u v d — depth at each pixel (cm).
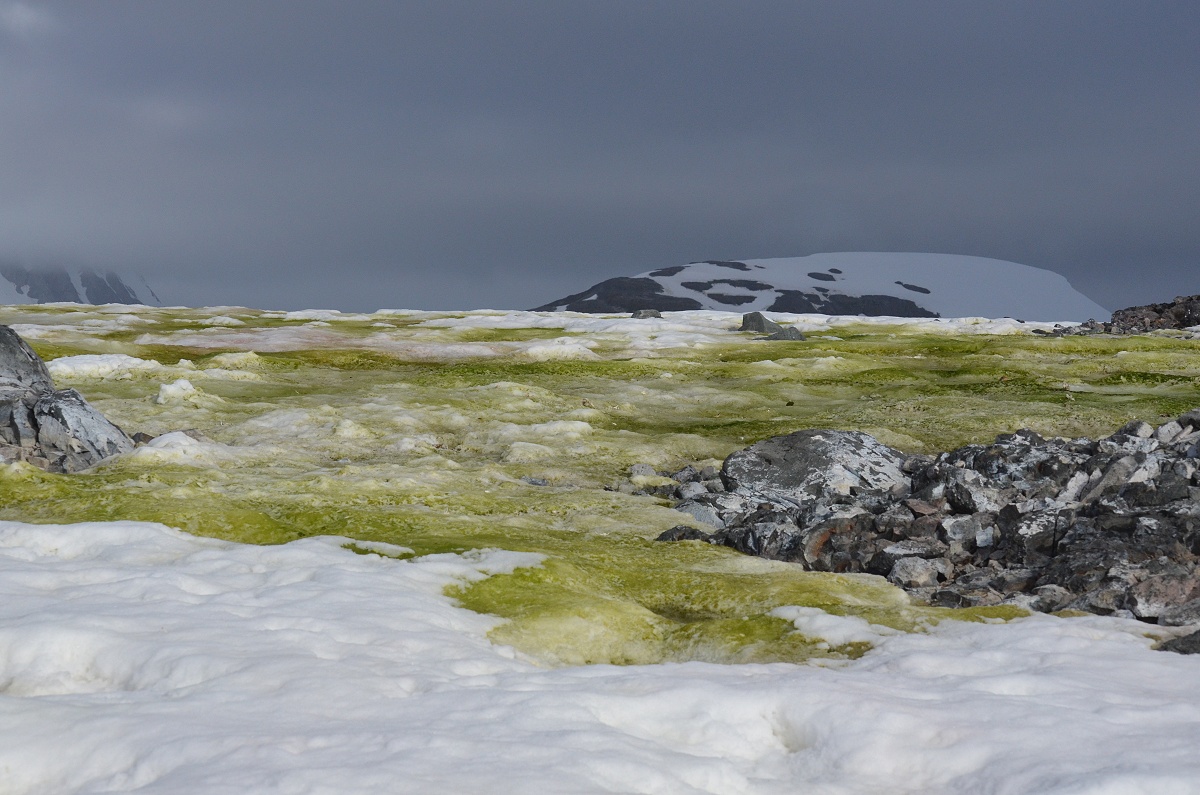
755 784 1384
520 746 1348
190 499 3712
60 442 4794
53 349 9556
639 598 2909
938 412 7006
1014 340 11425
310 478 4491
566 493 4631
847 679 1816
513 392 7619
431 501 4241
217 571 2608
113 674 1742
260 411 6625
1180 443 3675
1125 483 3422
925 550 3231
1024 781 1312
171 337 11694
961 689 1748
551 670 1886
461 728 1426
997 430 6391
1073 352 10731
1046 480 3669
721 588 2916
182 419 6222
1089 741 1441
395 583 2583
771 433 6556
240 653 1786
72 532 2873
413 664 1839
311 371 9169
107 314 15875
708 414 7412
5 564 2473
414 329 14450
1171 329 14150
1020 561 3120
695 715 1616
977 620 2470
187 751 1275
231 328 13838
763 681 1755
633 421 7025
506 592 2700
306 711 1475
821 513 3778
